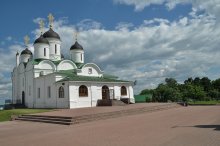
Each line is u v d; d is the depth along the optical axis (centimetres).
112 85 4638
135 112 3064
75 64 5325
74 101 4094
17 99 5678
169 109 3678
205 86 9938
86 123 2312
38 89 4834
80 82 4194
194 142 1180
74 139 1445
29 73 5125
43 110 3794
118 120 2391
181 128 1631
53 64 5016
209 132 1430
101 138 1418
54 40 5406
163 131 1541
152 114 2892
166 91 6294
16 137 1686
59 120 2461
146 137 1366
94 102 4341
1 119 3150
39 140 1498
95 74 5109
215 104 4744
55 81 4344
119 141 1298
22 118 2998
